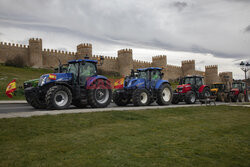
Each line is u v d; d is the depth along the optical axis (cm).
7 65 4591
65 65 1107
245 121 779
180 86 1619
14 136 457
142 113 837
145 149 407
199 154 395
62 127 556
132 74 1388
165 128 608
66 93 940
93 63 1105
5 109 1052
